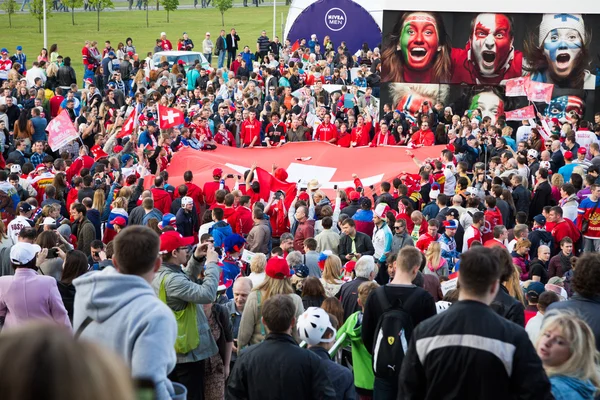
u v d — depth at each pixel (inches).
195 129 1813.5
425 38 2186.3
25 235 713.0
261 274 706.8
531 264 887.7
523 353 310.3
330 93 2317.9
